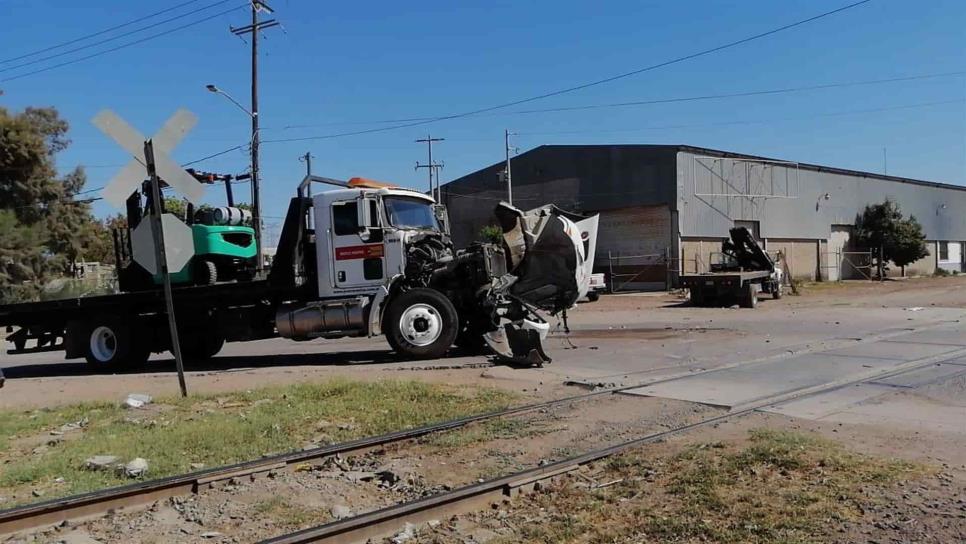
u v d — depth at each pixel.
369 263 13.39
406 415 8.47
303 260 13.55
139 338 14.37
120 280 14.51
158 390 11.05
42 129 41.75
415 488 6.02
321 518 5.37
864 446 6.70
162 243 9.88
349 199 13.34
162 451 7.12
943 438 6.96
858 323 18.58
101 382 12.41
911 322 18.56
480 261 13.36
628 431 7.55
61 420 8.91
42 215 39.75
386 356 14.86
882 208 51.28
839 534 4.62
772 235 44.62
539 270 12.83
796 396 9.09
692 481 5.73
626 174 40.78
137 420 8.68
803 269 47.19
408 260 13.44
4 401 10.73
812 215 47.62
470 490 5.53
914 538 4.54
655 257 39.72
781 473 5.86
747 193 42.97
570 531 4.90
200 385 11.37
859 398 8.94
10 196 38.41
